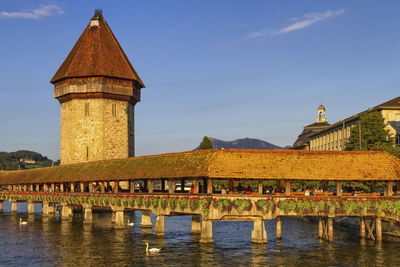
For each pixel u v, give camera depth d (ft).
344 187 224.12
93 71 256.93
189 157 138.92
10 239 154.40
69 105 264.93
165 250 128.88
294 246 133.08
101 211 262.88
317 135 399.24
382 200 132.05
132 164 169.07
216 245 135.95
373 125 223.71
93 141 258.98
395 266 109.60
